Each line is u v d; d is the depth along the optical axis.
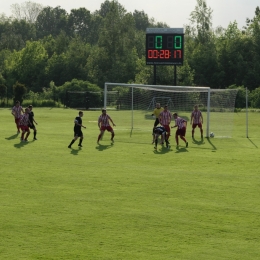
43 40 150.62
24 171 29.86
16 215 21.06
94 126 55.56
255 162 33.59
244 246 17.78
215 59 111.62
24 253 17.02
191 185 26.77
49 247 17.56
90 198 23.88
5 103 85.00
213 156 35.88
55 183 26.88
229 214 21.50
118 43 121.94
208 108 46.97
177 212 21.73
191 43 120.25
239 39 115.12
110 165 32.06
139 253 17.08
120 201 23.39
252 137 47.22
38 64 124.56
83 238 18.47
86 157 34.91
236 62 111.62
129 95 79.44
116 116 65.56
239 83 110.62
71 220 20.48
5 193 24.64
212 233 19.11
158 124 46.69
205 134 49.06
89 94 87.06
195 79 111.62
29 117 42.88
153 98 72.00
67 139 44.00
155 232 19.16
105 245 17.80
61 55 124.75
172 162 33.38
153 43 70.81
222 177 28.86
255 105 88.69
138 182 27.28
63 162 32.88
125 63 116.62
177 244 17.94
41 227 19.61
